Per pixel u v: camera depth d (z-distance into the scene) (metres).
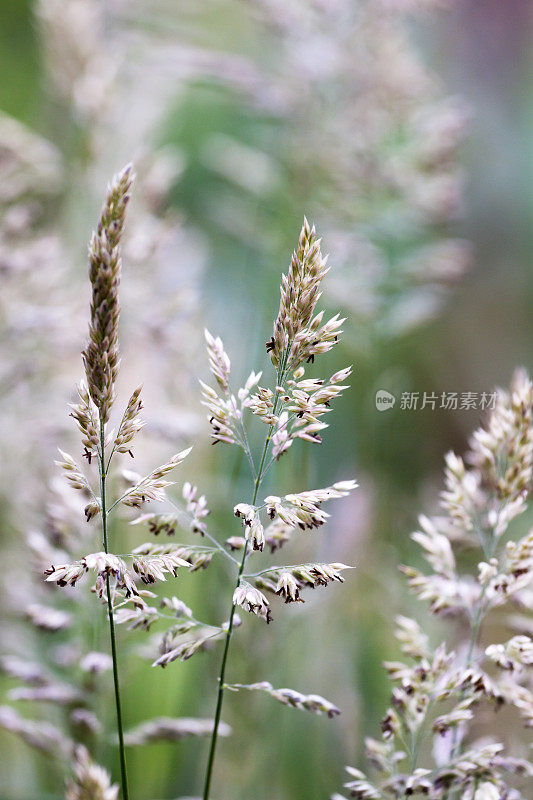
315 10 1.26
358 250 1.30
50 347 1.10
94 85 1.19
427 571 1.22
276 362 0.77
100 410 0.76
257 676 1.03
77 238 1.25
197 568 0.79
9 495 1.07
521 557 0.81
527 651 0.80
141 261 1.08
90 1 1.31
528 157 2.12
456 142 1.32
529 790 0.89
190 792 1.02
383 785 0.82
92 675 0.93
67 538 0.90
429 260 1.32
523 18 2.13
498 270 1.99
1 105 1.85
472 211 2.03
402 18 1.50
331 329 0.77
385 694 1.09
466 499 0.83
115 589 0.78
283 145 1.38
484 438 0.83
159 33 1.44
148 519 0.78
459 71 2.15
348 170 1.28
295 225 1.30
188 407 1.16
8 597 1.04
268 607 0.77
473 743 0.88
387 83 1.28
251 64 1.32
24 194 1.25
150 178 1.12
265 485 1.08
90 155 1.23
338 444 1.29
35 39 1.92
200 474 1.17
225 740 1.02
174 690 1.03
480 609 0.83
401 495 1.31
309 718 1.05
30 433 1.10
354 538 1.19
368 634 1.15
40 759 1.03
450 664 0.81
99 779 0.80
